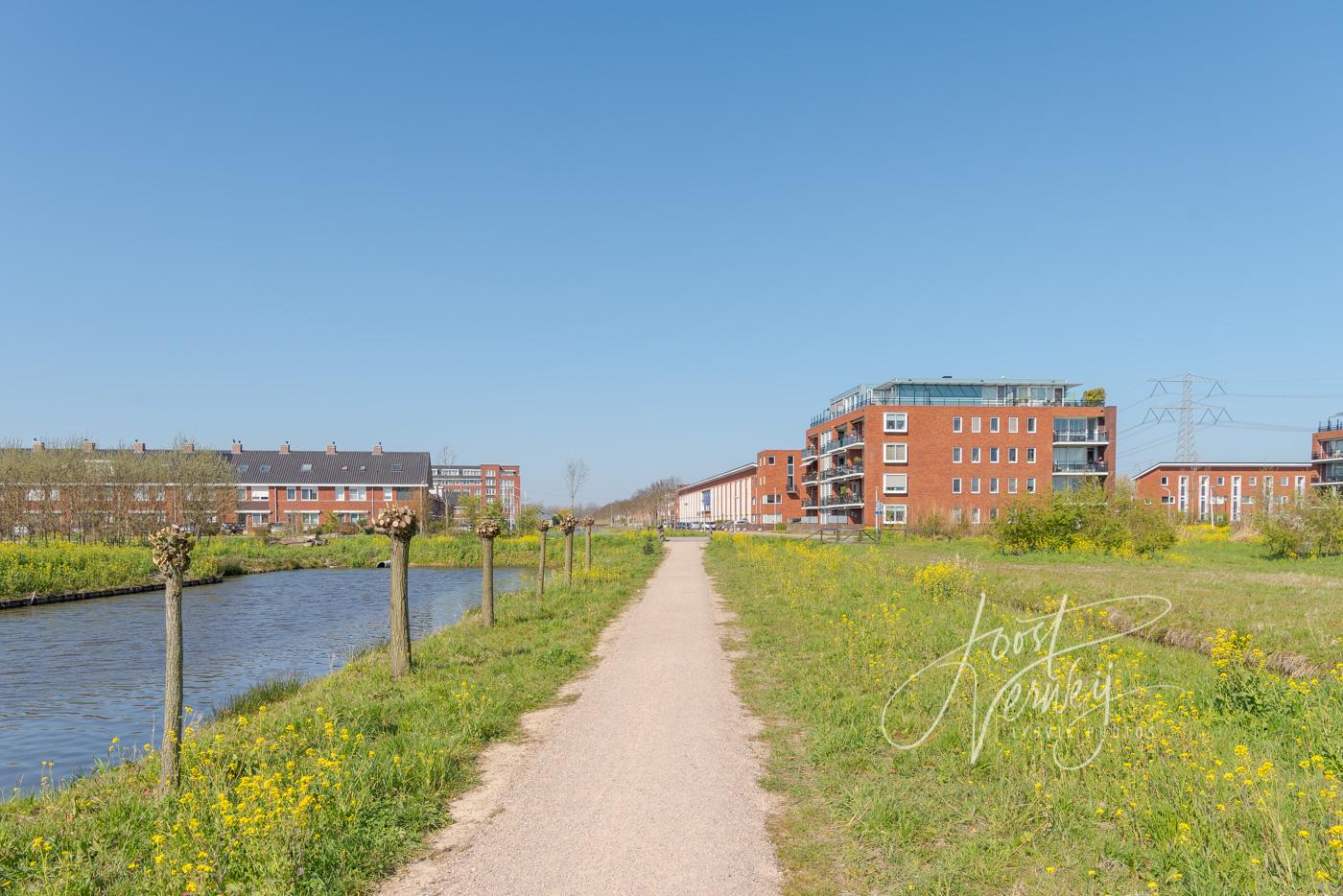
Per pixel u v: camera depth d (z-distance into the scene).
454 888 4.74
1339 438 76.25
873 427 61.66
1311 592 16.44
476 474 150.38
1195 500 71.62
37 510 41.97
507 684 10.09
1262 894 4.20
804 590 18.97
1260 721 7.28
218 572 37.97
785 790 6.32
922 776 6.40
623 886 4.73
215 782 6.06
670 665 11.53
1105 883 4.58
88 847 5.29
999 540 32.72
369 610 25.31
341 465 84.44
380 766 6.46
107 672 15.29
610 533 68.38
